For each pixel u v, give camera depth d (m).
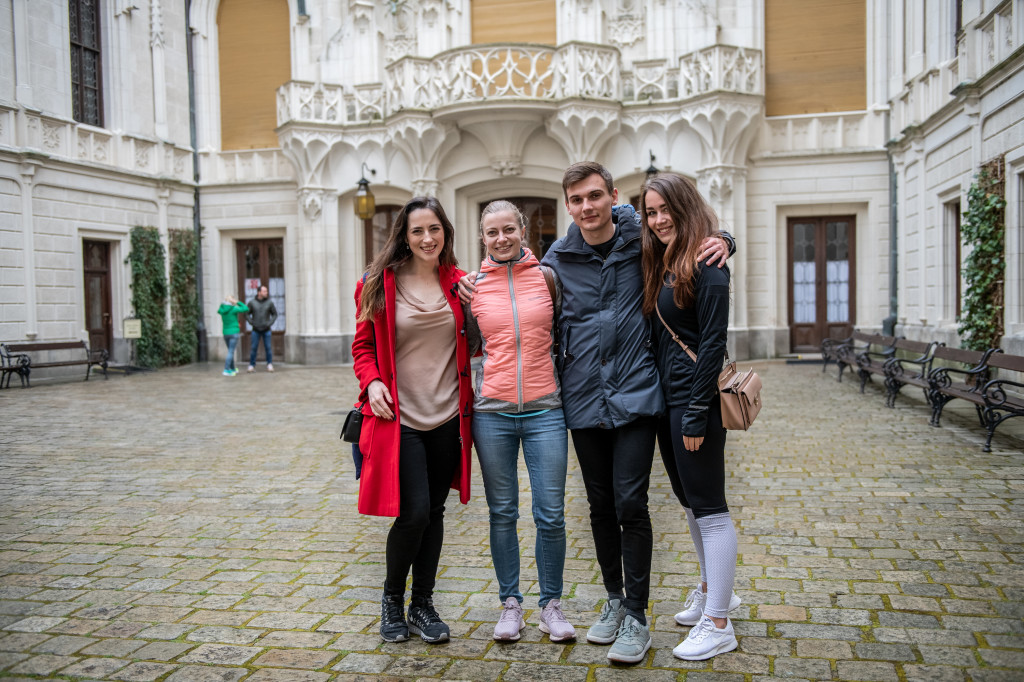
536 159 17.30
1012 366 6.77
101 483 6.31
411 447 3.26
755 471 6.28
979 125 11.08
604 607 3.32
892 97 15.83
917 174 14.55
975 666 2.93
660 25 16.88
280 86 18.41
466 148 17.62
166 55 18.83
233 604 3.73
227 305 16.25
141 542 4.72
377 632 3.40
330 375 16.00
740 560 4.18
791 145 16.83
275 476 6.53
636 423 3.15
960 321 11.38
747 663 3.01
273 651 3.21
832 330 17.19
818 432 7.96
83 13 16.81
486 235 3.30
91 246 16.91
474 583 3.99
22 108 14.70
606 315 3.21
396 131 17.42
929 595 3.62
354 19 18.59
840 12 16.75
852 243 16.95
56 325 15.59
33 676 3.00
